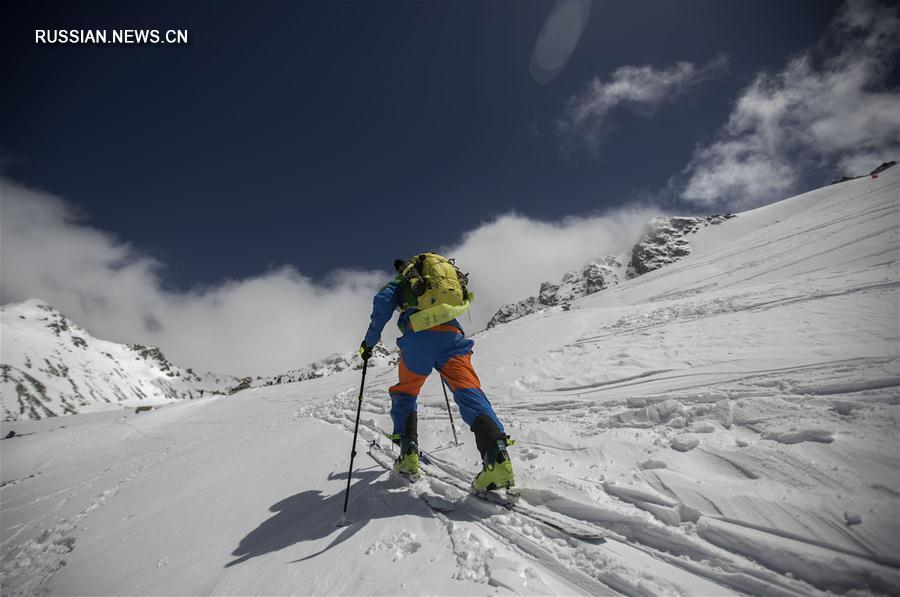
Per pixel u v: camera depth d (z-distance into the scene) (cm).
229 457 659
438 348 313
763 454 242
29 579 409
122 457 1662
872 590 146
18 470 2266
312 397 1650
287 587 231
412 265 332
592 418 411
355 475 408
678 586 172
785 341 480
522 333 1296
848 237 3662
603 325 1105
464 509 280
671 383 461
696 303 1055
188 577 290
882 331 427
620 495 248
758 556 176
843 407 269
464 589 192
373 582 213
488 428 279
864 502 180
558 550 214
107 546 410
